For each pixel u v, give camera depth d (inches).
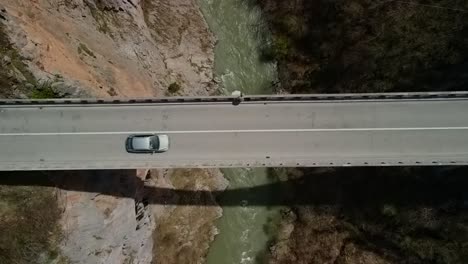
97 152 1694.1
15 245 1497.3
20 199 1577.3
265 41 2261.3
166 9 2171.5
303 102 1728.6
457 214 1915.6
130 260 1845.5
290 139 1711.4
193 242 2098.9
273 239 2161.7
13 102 1648.6
